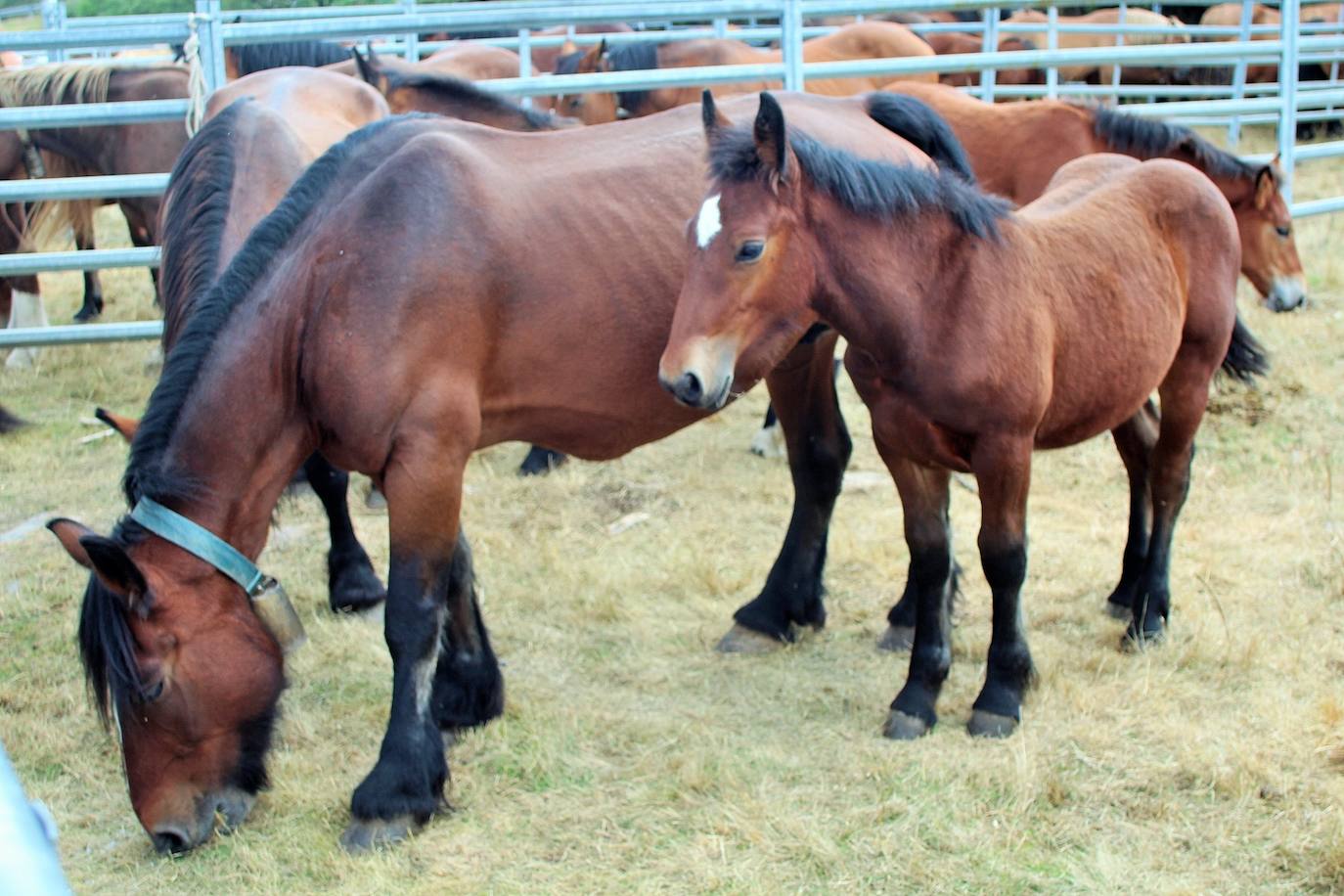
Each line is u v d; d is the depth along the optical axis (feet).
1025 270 10.95
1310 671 12.32
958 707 12.08
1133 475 13.62
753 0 19.74
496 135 11.48
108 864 10.21
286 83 16.37
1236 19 45.70
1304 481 17.10
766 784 10.84
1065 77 43.42
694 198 11.74
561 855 10.03
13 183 18.49
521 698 12.53
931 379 10.64
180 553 9.67
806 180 10.11
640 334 11.35
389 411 10.11
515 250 10.68
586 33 40.27
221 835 10.38
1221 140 41.50
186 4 50.21
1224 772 10.44
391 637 10.45
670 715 12.17
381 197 10.37
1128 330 11.88
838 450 13.64
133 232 26.68
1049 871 9.52
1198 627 13.16
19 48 18.56
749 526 16.93
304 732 11.98
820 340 13.03
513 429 11.30
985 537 11.23
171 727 9.73
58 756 11.83
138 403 22.24
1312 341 22.29
